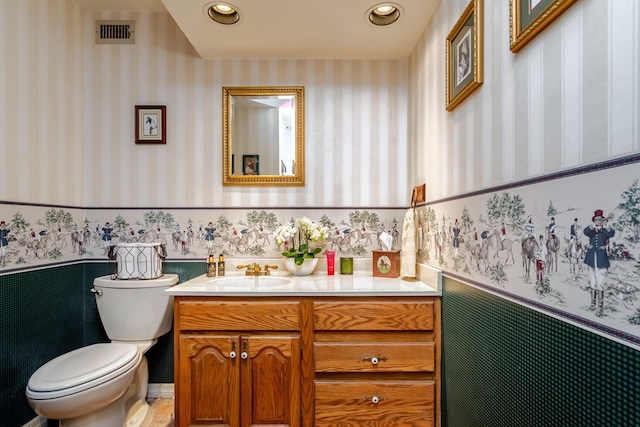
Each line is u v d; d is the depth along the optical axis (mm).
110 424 1421
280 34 1699
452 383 1294
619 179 573
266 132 1957
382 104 1974
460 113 1229
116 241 1915
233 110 1953
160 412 1777
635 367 545
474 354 1112
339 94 1968
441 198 1419
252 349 1424
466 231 1177
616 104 577
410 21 1592
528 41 820
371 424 1409
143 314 1682
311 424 1418
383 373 1424
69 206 1793
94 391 1253
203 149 1945
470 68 1122
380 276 1771
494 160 989
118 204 1919
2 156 1397
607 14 594
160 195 1930
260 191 1953
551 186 743
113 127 1922
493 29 990
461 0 1230
